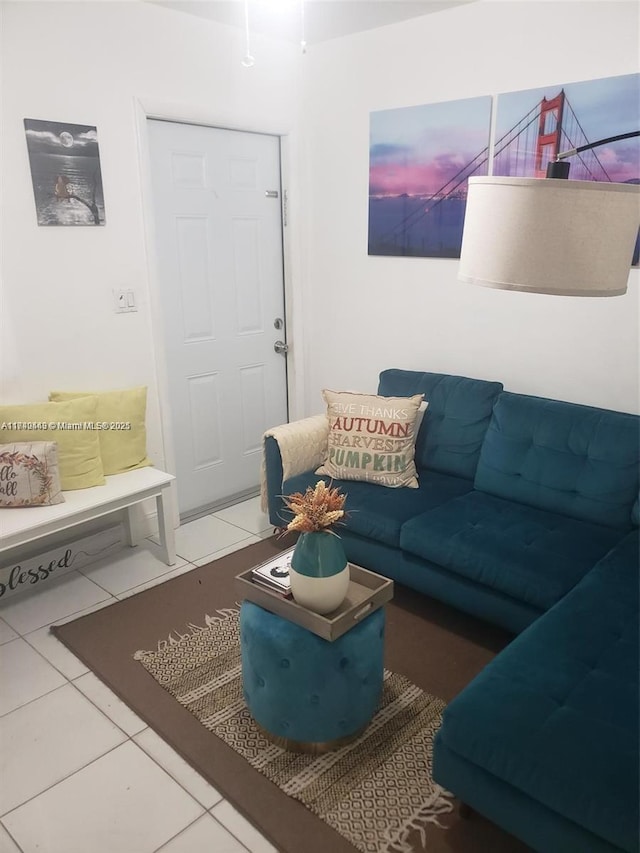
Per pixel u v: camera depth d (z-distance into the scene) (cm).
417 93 307
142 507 318
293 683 176
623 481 234
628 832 121
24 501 246
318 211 366
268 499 304
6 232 253
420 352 338
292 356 390
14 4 240
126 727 198
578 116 259
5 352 261
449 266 314
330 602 174
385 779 177
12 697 212
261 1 276
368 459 278
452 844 158
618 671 158
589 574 203
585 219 111
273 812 167
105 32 269
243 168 344
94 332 289
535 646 168
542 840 137
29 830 164
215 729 196
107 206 283
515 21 268
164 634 244
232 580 283
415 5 282
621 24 241
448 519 244
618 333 264
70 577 288
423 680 216
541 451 254
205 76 309
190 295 333
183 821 166
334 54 335
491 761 140
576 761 132
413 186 318
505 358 303
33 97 252
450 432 289
